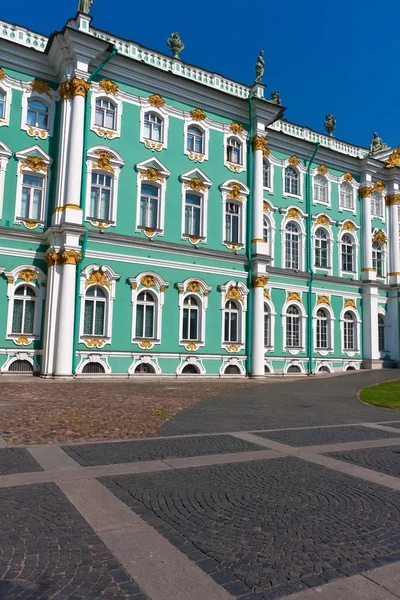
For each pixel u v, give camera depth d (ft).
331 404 51.67
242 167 95.45
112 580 12.95
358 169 116.47
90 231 76.89
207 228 89.76
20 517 17.04
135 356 79.51
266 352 96.53
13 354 72.84
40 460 24.62
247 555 14.62
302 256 104.47
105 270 77.82
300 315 102.42
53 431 32.22
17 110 77.10
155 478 22.12
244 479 22.35
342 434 34.19
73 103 77.25
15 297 74.18
